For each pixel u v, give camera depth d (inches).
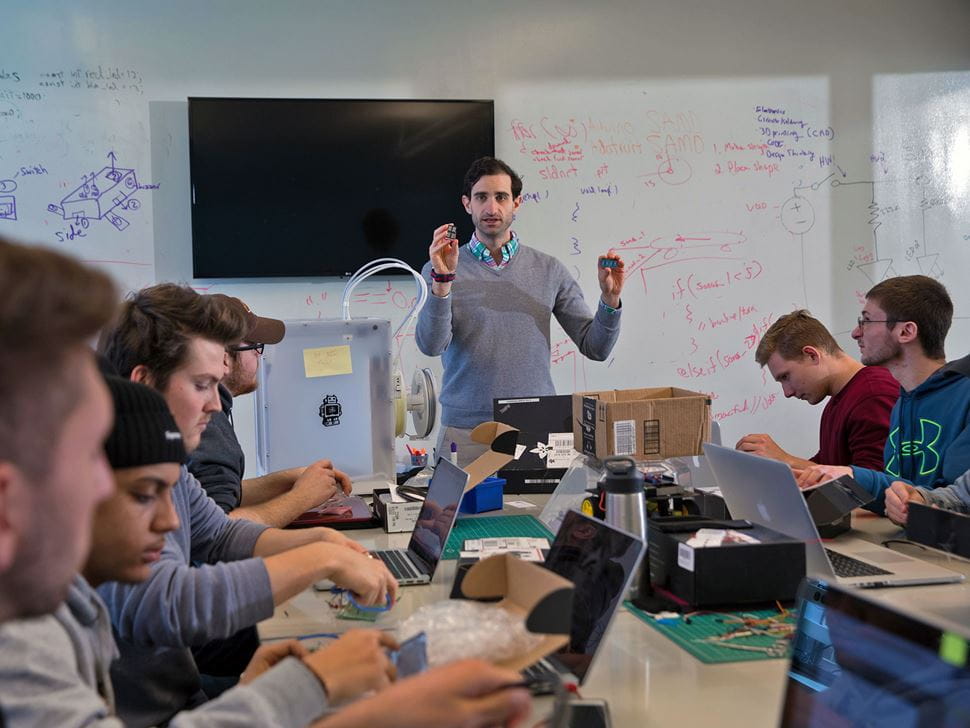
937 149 181.0
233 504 86.4
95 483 26.1
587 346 139.1
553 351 169.8
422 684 33.5
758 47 173.8
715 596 62.5
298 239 160.2
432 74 163.8
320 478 92.0
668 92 171.2
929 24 179.2
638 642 57.7
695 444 96.3
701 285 174.1
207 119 155.5
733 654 54.9
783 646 56.1
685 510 78.7
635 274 171.9
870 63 177.8
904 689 33.6
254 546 74.7
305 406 105.1
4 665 32.4
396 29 162.2
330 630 61.3
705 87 172.4
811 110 176.4
